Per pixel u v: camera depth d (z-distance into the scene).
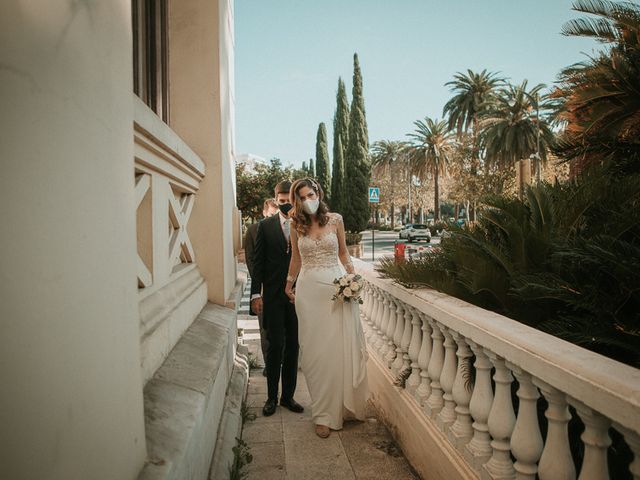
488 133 28.80
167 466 1.42
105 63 1.14
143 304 2.21
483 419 2.16
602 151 4.07
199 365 2.40
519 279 2.60
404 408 3.09
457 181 27.84
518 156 28.38
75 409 0.94
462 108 34.31
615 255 2.13
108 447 1.11
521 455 1.82
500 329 1.89
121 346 1.23
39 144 0.82
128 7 1.35
